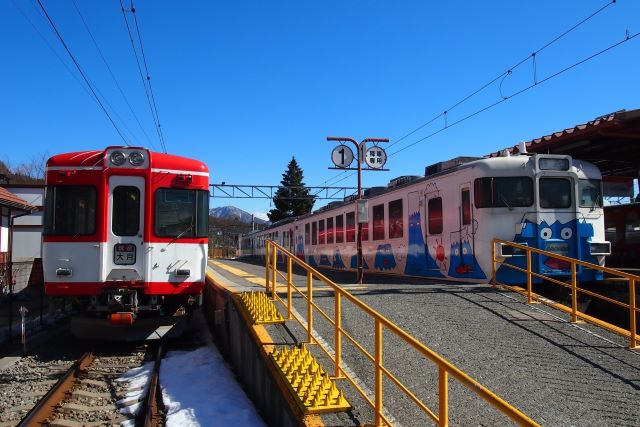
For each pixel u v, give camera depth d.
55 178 9.65
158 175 9.93
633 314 6.98
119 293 9.48
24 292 17.95
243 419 5.78
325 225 23.34
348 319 7.84
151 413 6.07
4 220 19.78
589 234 11.53
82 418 6.25
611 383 5.66
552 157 11.47
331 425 4.47
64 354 9.77
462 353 6.50
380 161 14.39
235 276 16.28
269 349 6.17
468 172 11.77
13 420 6.24
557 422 4.73
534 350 6.65
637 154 14.52
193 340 10.95
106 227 9.63
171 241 9.88
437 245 12.99
